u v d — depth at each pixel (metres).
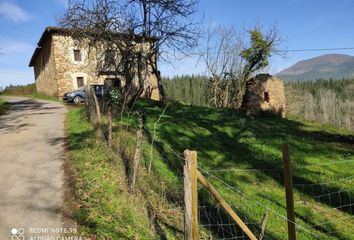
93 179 9.16
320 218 8.98
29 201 8.11
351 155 13.93
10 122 18.08
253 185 10.82
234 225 8.17
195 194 4.86
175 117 19.59
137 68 21.52
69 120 17.70
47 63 36.19
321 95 44.50
